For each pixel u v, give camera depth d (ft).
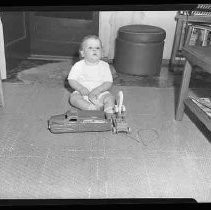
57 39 8.34
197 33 7.39
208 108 4.17
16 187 2.95
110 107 4.50
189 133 4.26
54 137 3.99
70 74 5.07
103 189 2.97
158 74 7.31
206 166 3.46
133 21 8.19
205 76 7.12
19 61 7.65
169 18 8.14
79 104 4.73
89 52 4.91
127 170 3.31
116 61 7.43
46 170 3.26
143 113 4.90
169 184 3.10
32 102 5.16
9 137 3.94
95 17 8.10
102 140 3.96
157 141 3.99
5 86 5.93
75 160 3.47
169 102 5.44
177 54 7.86
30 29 8.23
